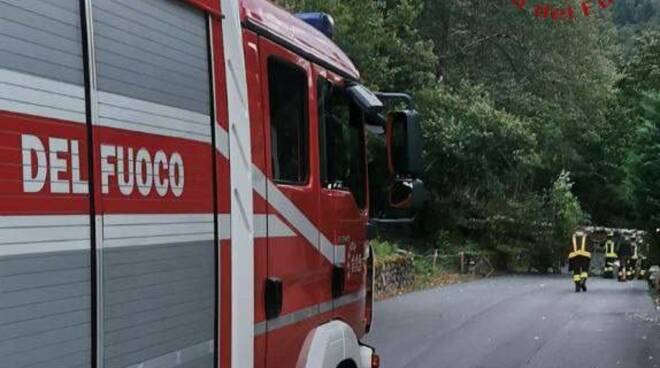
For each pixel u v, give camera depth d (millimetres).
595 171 42469
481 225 28391
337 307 4453
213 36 3066
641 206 22375
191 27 2914
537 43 29703
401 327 12523
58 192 2141
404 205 5051
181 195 2770
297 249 3854
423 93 25500
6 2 1996
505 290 20094
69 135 2197
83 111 2262
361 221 4938
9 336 1969
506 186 28422
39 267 2064
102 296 2311
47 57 2131
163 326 2643
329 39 4875
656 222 22047
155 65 2656
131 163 2482
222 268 3033
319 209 4184
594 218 46188
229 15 3209
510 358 9914
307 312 3967
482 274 27453
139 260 2504
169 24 2762
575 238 20359
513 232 29422
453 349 10523
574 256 20094
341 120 4695
